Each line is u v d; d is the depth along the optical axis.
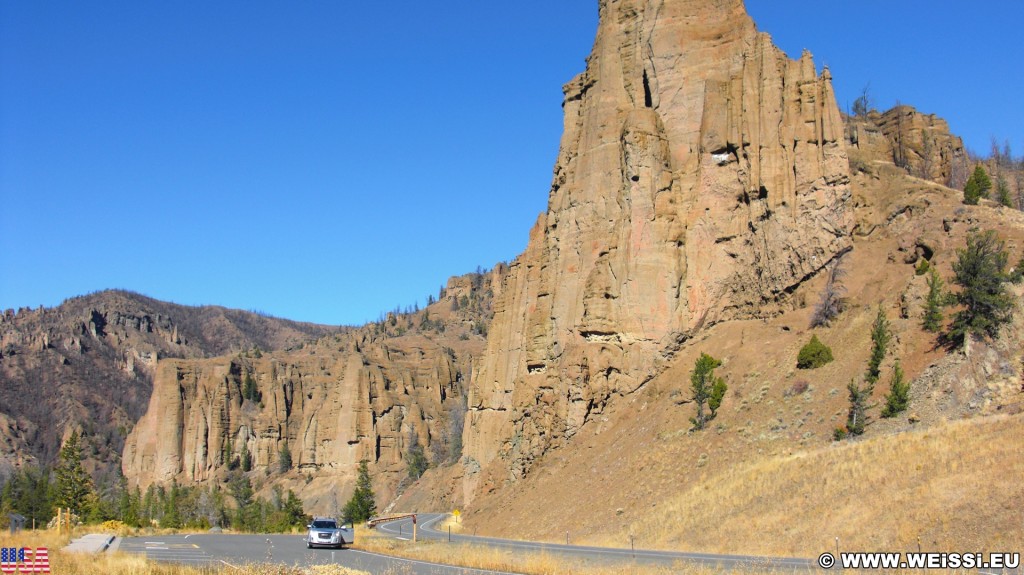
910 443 49.47
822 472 50.62
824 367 67.25
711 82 83.25
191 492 189.38
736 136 81.62
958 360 58.53
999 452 44.09
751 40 83.38
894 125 102.75
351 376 193.50
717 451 63.97
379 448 187.38
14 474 186.38
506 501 79.75
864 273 74.50
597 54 91.19
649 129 83.31
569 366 80.50
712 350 77.38
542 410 83.56
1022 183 104.38
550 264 90.62
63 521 74.75
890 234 76.88
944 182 99.00
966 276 60.81
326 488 184.88
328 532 54.12
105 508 122.12
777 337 74.44
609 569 38.22
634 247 81.19
